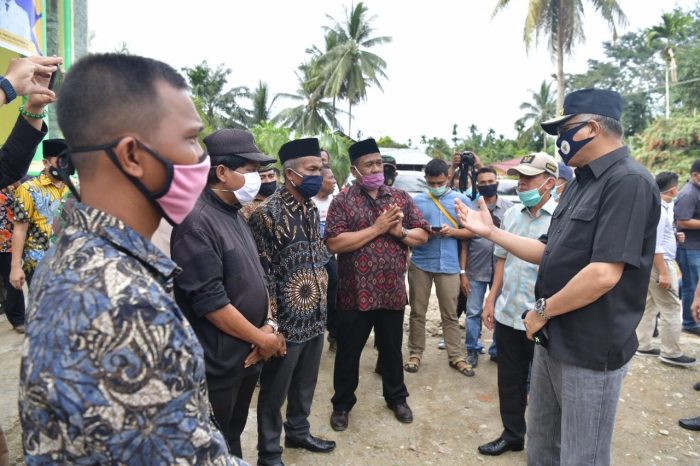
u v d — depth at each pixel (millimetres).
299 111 30891
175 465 743
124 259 795
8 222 4379
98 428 688
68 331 698
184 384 764
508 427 2980
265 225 2600
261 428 2607
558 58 20844
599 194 1898
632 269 1830
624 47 32250
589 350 1900
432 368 4281
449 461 2916
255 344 2137
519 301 2846
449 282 4152
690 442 3146
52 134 5816
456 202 2477
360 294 3094
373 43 29312
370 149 3188
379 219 3096
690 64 25062
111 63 867
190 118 932
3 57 5590
